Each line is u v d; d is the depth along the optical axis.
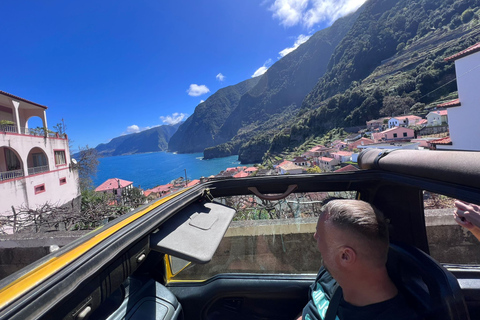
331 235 1.09
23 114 24.69
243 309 2.09
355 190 1.75
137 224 1.25
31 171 22.06
